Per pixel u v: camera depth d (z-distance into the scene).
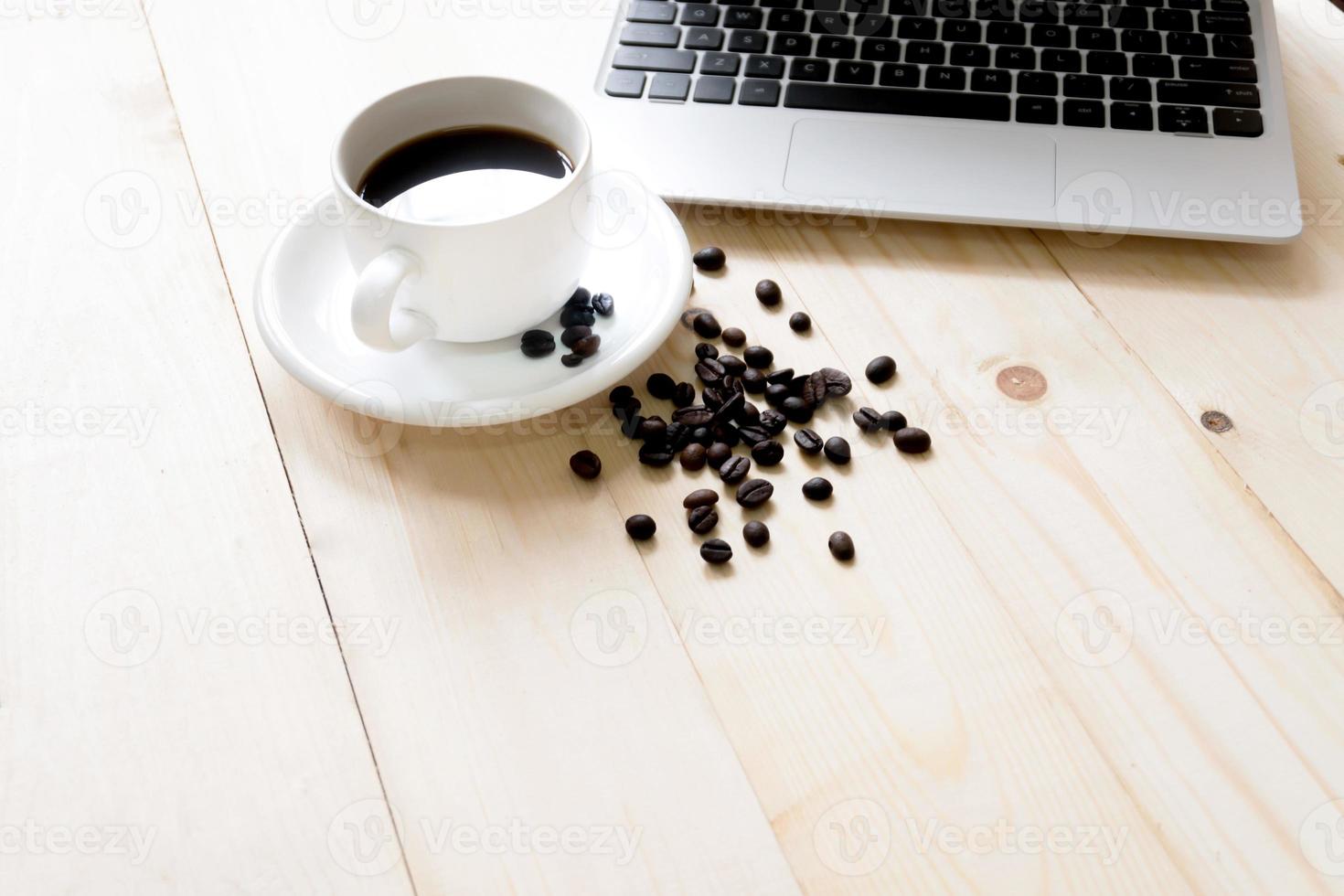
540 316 0.66
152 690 0.58
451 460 0.64
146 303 0.69
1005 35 0.73
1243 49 0.71
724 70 0.73
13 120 0.76
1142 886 0.54
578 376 0.63
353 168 0.64
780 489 0.63
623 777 0.56
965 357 0.66
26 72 0.78
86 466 0.63
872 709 0.57
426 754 0.57
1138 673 0.58
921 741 0.57
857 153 0.70
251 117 0.76
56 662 0.59
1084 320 0.67
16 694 0.58
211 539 0.62
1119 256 0.69
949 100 0.71
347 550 0.61
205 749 0.57
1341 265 0.68
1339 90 0.74
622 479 0.63
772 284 0.68
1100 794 0.56
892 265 0.70
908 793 0.56
